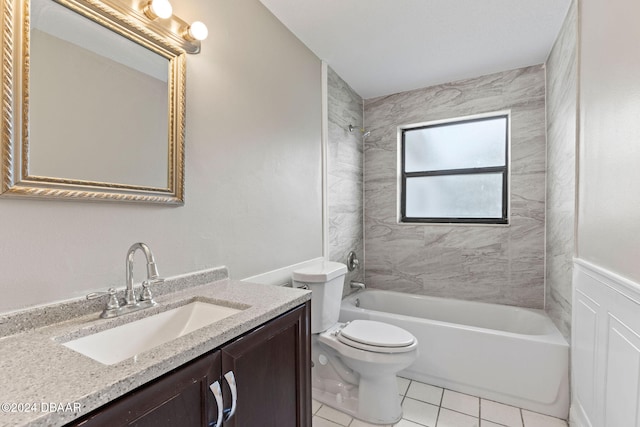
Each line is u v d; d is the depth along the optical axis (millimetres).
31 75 828
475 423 1643
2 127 769
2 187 768
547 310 2293
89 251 960
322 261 2291
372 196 3061
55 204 882
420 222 2910
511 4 1686
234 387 830
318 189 2279
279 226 1849
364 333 1733
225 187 1459
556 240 2014
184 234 1263
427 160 2924
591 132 1383
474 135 2734
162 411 653
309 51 2156
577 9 1537
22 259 816
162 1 1066
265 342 976
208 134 1365
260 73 1688
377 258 3035
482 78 2588
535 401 1740
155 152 1144
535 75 2395
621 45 1103
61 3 892
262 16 1703
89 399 515
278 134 1839
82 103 941
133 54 1079
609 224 1199
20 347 707
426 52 2205
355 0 1660
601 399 1253
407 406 1791
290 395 1107
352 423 1655
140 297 1026
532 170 2414
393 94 2963
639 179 988
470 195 2738
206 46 1356
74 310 902
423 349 2041
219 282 1368
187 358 703
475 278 2633
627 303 1052
